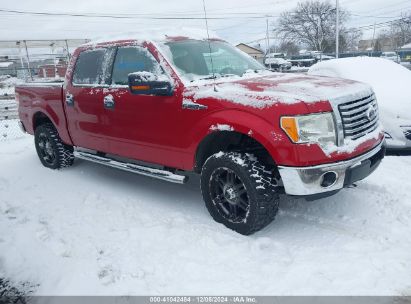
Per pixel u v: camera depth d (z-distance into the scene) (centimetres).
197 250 356
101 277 321
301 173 334
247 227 368
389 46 8125
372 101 395
